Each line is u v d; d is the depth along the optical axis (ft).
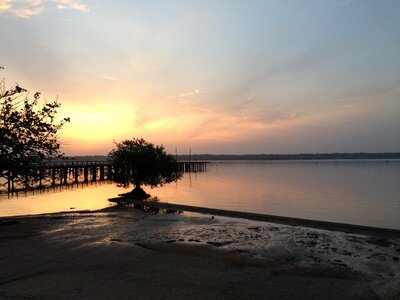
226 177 237.86
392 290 20.76
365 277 23.20
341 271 24.29
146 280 22.03
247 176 251.39
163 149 95.14
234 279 22.50
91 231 38.04
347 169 381.60
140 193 92.53
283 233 37.47
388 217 74.74
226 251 29.53
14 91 44.01
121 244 31.55
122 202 73.97
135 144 93.20
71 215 49.93
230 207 84.79
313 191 133.49
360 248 31.04
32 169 47.39
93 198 90.63
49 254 27.91
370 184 169.37
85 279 21.99
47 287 20.51
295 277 23.06
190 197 104.47
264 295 19.92
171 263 25.82
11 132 44.32
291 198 109.09
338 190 137.69
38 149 46.88
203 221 45.57
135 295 19.58
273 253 29.12
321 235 36.47
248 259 27.12
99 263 25.55
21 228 39.17
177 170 99.66
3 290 20.01
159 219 46.73
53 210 66.59
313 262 26.63
